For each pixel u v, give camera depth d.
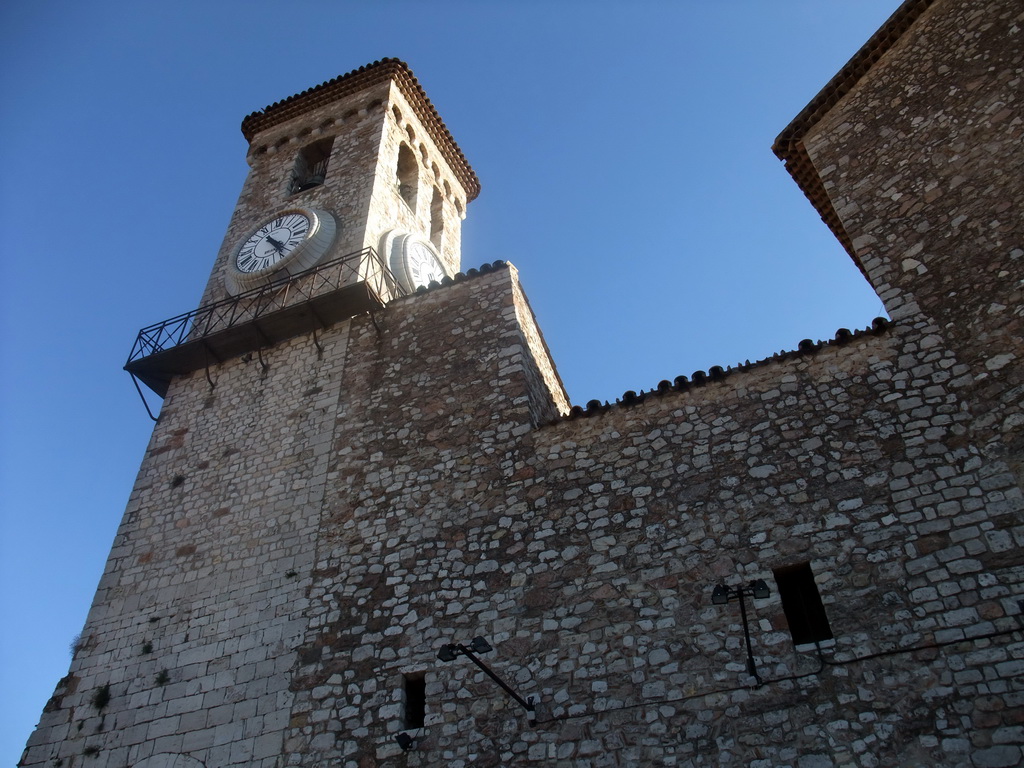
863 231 14.96
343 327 19.27
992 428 11.68
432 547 14.21
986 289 12.85
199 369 20.25
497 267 18.66
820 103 17.45
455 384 16.69
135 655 14.93
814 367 13.56
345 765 12.21
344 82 29.89
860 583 11.21
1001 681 9.84
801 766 10.05
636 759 10.80
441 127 31.84
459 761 11.64
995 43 15.36
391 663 13.09
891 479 11.92
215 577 15.57
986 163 14.12
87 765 13.66
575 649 12.10
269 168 28.28
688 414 13.98
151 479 18.08
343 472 16.16
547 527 13.60
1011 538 10.75
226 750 13.05
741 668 11.07
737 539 12.27
